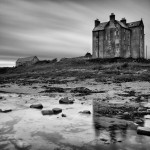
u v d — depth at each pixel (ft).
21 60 302.04
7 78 138.51
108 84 74.74
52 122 24.32
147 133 19.03
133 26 168.14
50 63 221.05
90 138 18.48
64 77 110.52
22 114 29.14
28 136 19.47
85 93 52.85
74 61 180.86
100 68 130.41
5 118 26.84
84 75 109.40
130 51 169.99
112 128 21.43
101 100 40.34
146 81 78.64
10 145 17.21
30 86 78.79
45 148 16.42
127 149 15.72
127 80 83.61
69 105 35.68
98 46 169.78
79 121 24.53
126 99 41.06
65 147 16.52
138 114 27.48
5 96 50.85
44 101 41.11
